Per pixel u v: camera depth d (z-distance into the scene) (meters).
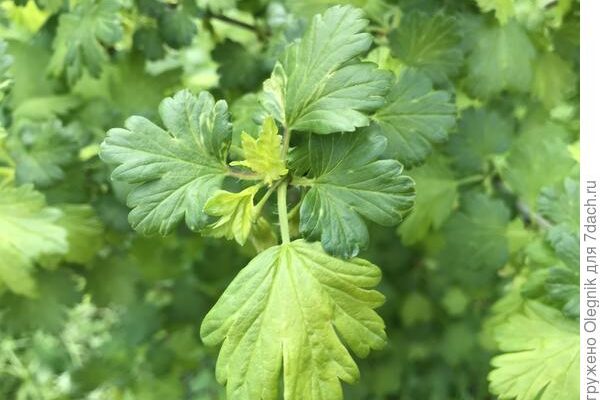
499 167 0.39
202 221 0.29
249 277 0.29
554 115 0.41
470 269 0.38
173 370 0.49
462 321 0.52
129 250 0.43
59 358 0.57
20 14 0.40
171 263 0.45
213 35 0.40
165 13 0.37
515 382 0.32
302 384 0.28
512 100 0.40
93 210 0.39
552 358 0.32
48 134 0.37
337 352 0.28
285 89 0.30
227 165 0.29
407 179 0.29
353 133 0.29
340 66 0.29
